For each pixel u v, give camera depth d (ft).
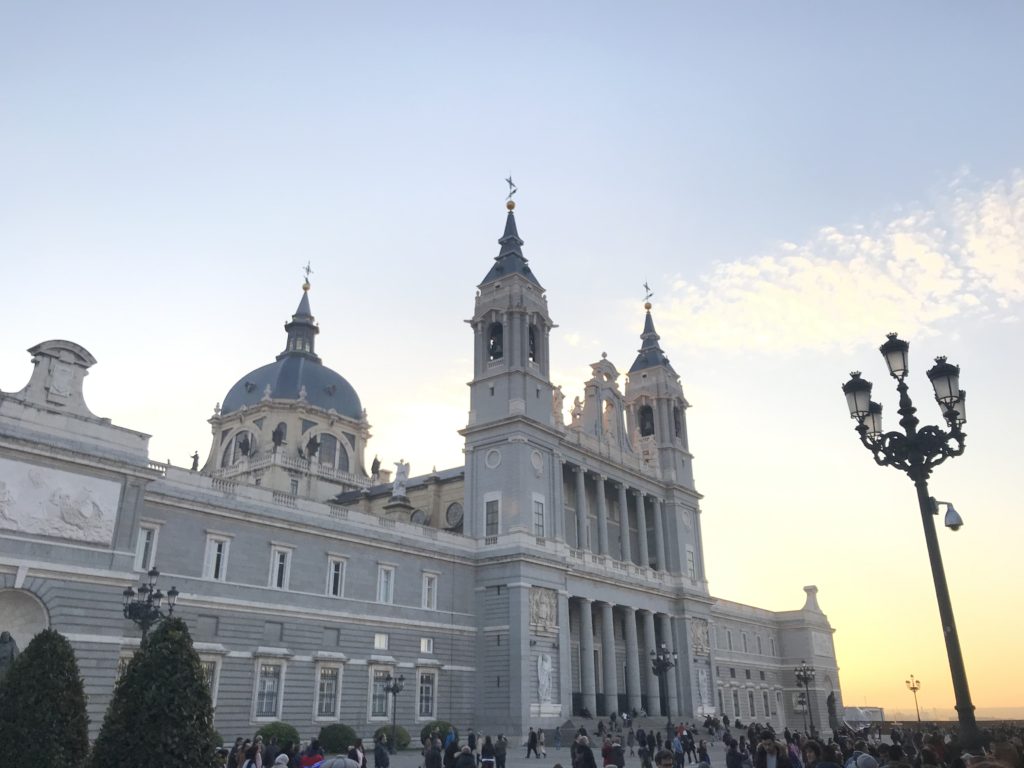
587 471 297.33
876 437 72.59
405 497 302.66
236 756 118.42
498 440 263.08
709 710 312.71
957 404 69.31
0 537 136.46
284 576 198.08
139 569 170.60
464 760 79.92
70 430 149.28
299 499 206.69
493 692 235.61
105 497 151.23
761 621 426.51
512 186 309.42
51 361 150.71
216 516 186.39
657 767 50.57
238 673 181.98
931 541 66.54
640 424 358.43
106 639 145.69
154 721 76.84
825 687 443.32
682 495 341.00
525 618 239.30
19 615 138.31
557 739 230.07
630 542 327.06
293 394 426.10
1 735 76.69
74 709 80.74
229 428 428.56
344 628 207.62
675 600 318.45
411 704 219.20
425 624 229.04
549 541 258.37
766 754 78.23
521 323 276.00
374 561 221.05
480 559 250.57
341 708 200.75
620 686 300.20
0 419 140.67
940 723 336.08
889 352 72.49
